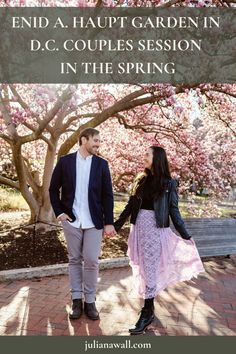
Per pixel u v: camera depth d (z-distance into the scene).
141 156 10.13
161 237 3.58
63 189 3.67
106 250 6.76
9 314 3.75
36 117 6.13
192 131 9.42
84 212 3.62
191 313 3.96
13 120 5.98
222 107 8.25
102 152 10.47
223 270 5.67
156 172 3.54
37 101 5.60
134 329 3.41
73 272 3.76
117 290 4.55
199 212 9.17
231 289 4.78
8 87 7.11
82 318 3.70
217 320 3.82
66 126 7.85
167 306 4.12
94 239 3.63
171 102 5.73
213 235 6.35
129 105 6.39
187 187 9.48
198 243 6.19
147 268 3.53
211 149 9.60
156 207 3.53
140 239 3.60
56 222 8.26
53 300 4.15
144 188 3.62
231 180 9.80
